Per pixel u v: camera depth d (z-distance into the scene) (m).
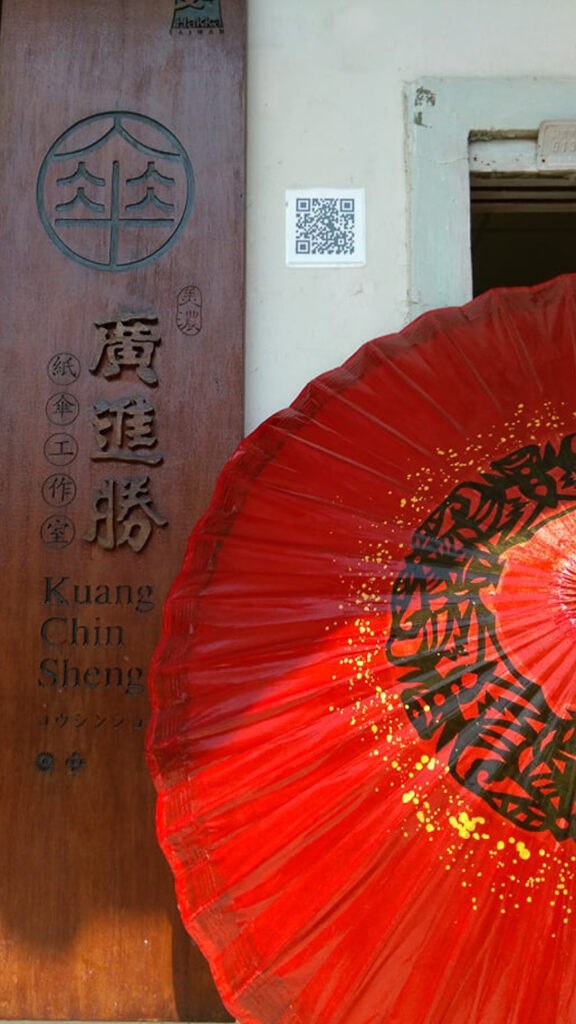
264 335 2.78
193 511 2.61
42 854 2.46
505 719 1.94
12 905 2.45
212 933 2.00
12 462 2.63
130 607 2.57
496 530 2.10
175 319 2.69
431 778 1.94
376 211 2.85
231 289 2.71
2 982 2.41
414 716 1.98
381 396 2.38
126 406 2.65
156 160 2.77
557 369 2.34
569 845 1.88
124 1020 2.40
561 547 2.05
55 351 2.68
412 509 2.19
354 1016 1.90
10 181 2.75
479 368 2.38
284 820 2.00
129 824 2.48
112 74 2.81
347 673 2.06
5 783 2.49
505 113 2.85
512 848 1.89
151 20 2.84
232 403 2.66
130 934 2.44
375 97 2.90
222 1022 2.40
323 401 2.40
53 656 2.55
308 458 2.33
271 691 2.10
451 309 2.51
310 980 1.93
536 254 5.34
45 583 2.58
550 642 1.97
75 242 2.73
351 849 1.95
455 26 2.93
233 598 2.21
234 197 2.75
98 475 2.63
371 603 2.11
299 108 2.89
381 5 2.94
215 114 2.79
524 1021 1.83
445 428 2.29
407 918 1.90
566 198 3.01
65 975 2.42
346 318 2.79
